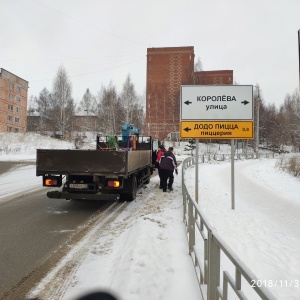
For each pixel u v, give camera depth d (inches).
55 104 2304.4
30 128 3107.8
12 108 2310.5
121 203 382.0
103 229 263.1
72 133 2340.1
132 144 525.7
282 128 2827.3
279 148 2758.4
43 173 341.1
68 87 2356.1
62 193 336.5
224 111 362.9
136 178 418.3
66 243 225.5
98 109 2514.8
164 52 2514.8
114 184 335.0
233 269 176.1
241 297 79.8
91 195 331.9
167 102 2480.3
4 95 2202.3
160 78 2508.6
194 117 365.4
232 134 362.9
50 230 259.3
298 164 986.7
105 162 334.6
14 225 274.8
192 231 189.9
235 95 362.9
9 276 168.9
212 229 118.4
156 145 613.0
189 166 1015.0
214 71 2472.9
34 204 374.3
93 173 335.0
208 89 364.2
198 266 158.6
